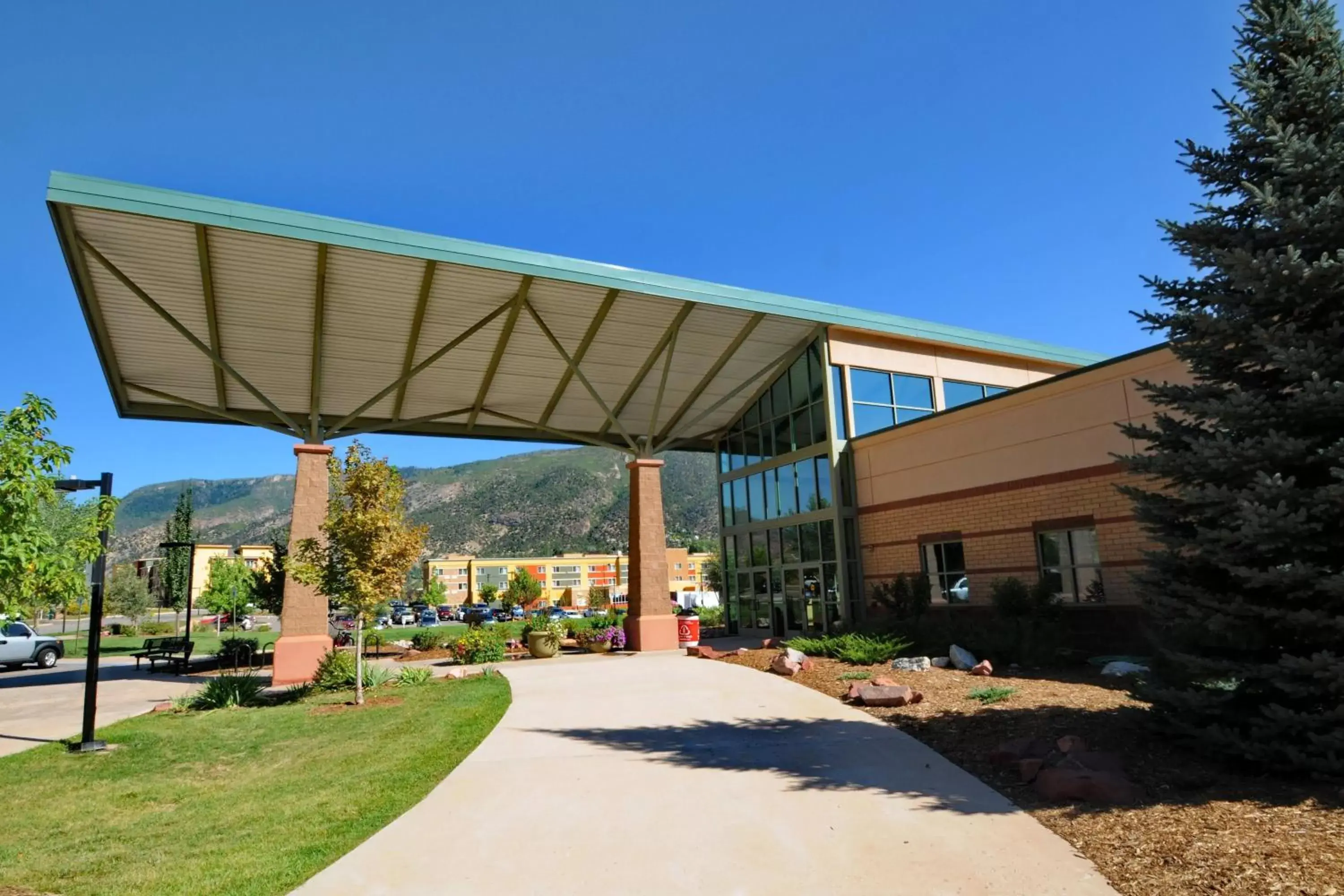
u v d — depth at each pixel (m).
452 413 21.75
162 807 7.66
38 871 5.83
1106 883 4.74
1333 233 6.21
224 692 14.06
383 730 10.45
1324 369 6.07
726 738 9.12
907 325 22.06
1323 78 6.53
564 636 21.94
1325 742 5.66
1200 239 7.02
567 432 23.83
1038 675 11.54
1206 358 6.96
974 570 17.20
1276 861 4.60
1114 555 14.25
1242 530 5.95
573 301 17.42
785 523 22.88
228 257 14.42
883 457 20.05
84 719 10.75
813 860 5.41
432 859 5.71
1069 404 15.30
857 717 9.77
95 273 14.46
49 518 15.70
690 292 18.06
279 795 7.70
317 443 18.23
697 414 24.88
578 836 6.09
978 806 6.27
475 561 118.38
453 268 15.52
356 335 17.30
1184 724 6.70
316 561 13.40
